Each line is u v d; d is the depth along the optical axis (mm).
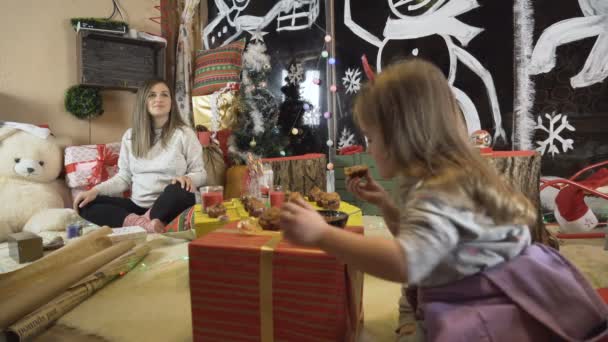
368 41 3008
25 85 2828
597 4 2230
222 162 2908
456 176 676
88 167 2691
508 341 681
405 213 696
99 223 2195
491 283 718
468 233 677
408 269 631
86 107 3004
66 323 1120
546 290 709
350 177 1065
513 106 2514
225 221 1405
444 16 2697
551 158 2428
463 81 2668
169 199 2135
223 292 901
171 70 3422
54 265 1329
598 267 1489
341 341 837
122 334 1051
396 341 938
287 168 2531
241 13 3654
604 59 2234
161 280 1428
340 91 3168
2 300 1082
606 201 2215
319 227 697
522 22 2441
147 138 2393
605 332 663
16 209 2221
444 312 709
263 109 3074
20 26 2801
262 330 883
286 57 3410
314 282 835
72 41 3035
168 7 3383
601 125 2271
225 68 3256
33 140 2496
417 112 722
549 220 2426
